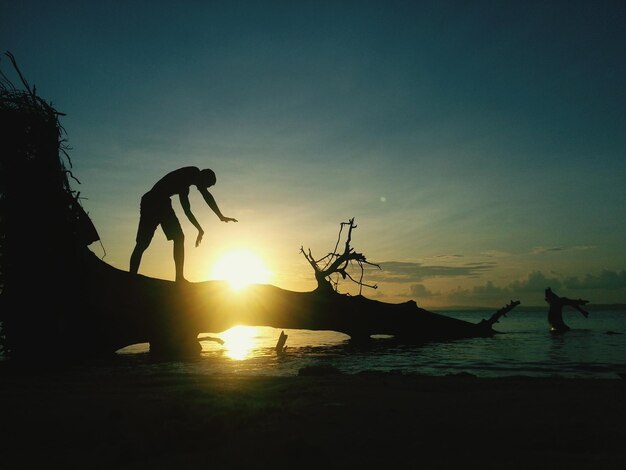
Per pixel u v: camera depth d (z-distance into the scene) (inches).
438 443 110.0
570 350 564.4
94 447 109.8
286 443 107.0
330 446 107.4
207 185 464.1
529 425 128.1
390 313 716.0
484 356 496.1
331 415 141.1
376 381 228.5
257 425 129.6
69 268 402.3
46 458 101.5
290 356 482.0
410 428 124.6
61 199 392.5
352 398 172.2
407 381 228.1
